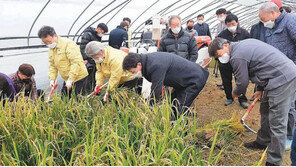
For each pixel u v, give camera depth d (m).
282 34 3.13
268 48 2.63
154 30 4.47
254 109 4.58
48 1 5.90
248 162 2.91
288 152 3.20
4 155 2.03
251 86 6.13
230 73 4.57
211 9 11.32
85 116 2.76
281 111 2.59
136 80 3.62
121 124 2.46
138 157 2.01
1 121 2.29
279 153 2.67
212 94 5.59
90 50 3.12
